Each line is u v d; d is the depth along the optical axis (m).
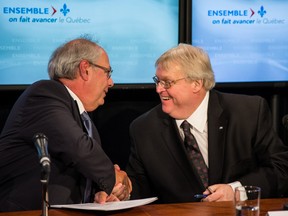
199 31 4.12
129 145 4.28
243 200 2.26
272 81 4.25
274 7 4.20
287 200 2.66
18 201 2.67
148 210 2.52
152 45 4.08
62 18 3.96
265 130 3.09
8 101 4.09
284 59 4.25
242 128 3.06
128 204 2.55
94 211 2.49
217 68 4.18
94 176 2.61
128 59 4.06
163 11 4.06
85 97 2.85
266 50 4.22
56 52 2.86
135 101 4.25
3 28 3.90
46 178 2.11
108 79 2.90
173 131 3.04
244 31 4.18
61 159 2.67
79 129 2.64
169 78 2.90
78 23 3.98
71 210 2.51
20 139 2.71
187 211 2.50
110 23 4.02
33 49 3.95
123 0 4.01
